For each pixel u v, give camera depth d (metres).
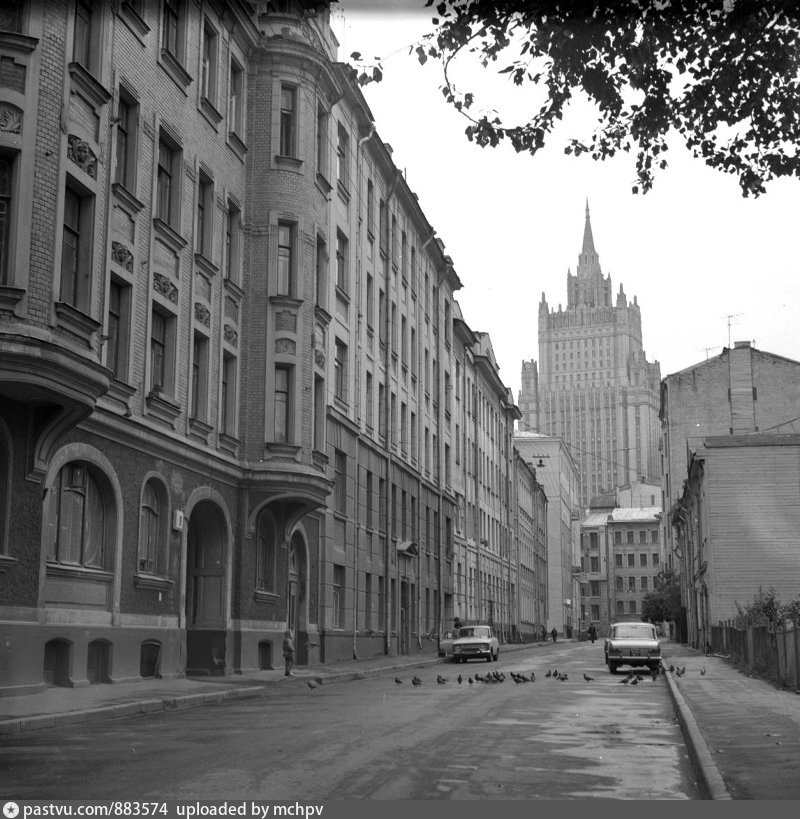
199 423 25.47
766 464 51.06
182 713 17.31
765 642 27.72
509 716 16.81
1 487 17.58
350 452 38.56
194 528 27.06
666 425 85.19
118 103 22.02
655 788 9.69
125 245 22.09
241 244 28.84
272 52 29.89
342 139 38.94
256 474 27.88
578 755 11.92
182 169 25.23
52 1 18.27
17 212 17.28
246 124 29.59
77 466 20.44
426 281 54.41
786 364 71.19
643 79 10.34
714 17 9.80
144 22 23.19
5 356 16.52
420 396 51.66
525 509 94.50
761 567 50.12
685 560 74.19
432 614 52.78
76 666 19.66
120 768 10.52
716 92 10.31
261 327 28.81
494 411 78.19
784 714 15.73
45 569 18.59
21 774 10.11
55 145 18.05
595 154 11.06
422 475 51.41
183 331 24.98
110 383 20.95
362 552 40.28
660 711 18.09
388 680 28.67
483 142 10.72
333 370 36.34
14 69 17.70
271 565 29.67
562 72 10.32
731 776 9.45
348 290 38.66
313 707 18.61
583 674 30.67
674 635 93.44
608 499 164.38
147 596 22.70
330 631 35.72
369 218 42.66
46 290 17.48
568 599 129.00
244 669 27.25
